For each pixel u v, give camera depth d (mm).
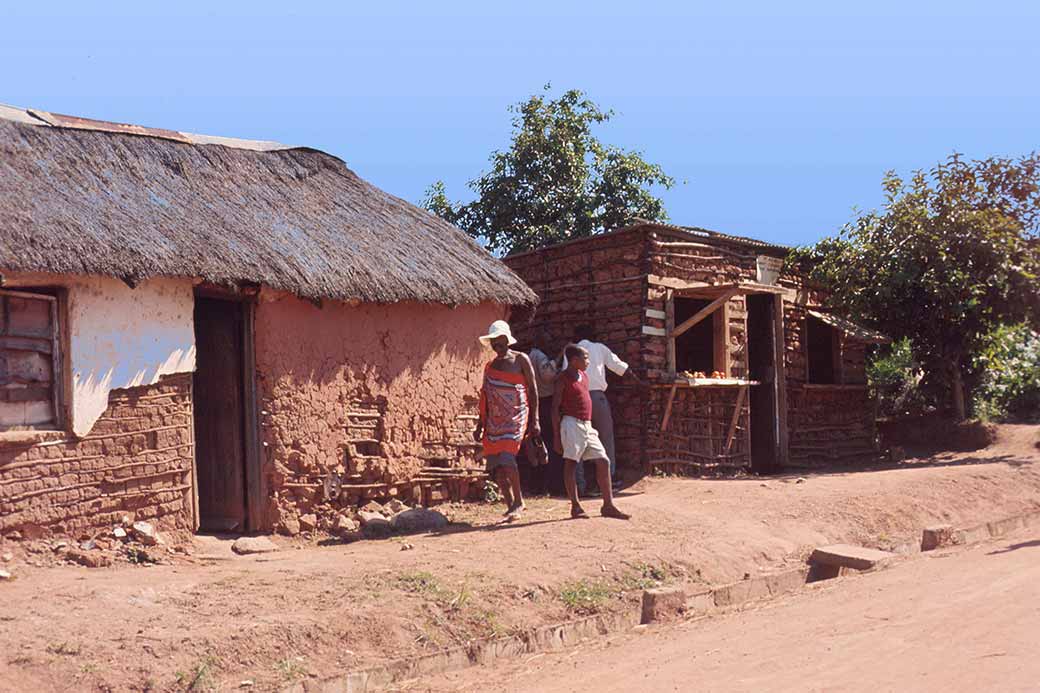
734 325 14195
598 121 24344
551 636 6699
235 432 9648
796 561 8938
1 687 5016
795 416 15422
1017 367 18594
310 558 8141
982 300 15320
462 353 11406
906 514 10680
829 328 16453
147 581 7074
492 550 8055
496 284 11453
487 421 9750
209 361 9891
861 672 4918
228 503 9625
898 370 18234
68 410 8055
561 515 10031
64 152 9125
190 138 10750
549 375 12766
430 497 10945
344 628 6117
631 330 13328
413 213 12016
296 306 9758
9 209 7762
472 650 6301
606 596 7324
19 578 7117
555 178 23516
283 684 5477
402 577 7070
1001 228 15062
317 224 10461
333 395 10047
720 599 7688
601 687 5340
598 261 13891
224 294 9469
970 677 4629
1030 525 11172
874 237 15867
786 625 6309
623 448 13414
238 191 10273
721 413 14109
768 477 13578
